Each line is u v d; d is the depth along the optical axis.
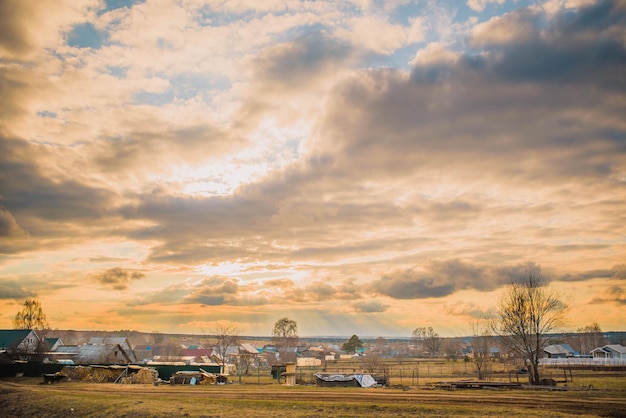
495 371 76.44
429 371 83.19
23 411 37.44
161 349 151.25
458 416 27.72
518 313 53.59
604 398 34.34
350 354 186.88
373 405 31.95
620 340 143.12
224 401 35.88
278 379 62.09
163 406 34.19
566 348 135.62
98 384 56.12
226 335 127.31
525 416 26.97
